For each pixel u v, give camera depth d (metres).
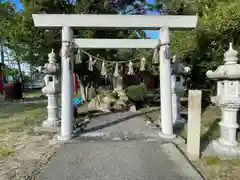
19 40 7.94
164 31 4.71
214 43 5.79
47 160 3.62
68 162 3.51
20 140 4.82
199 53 7.05
